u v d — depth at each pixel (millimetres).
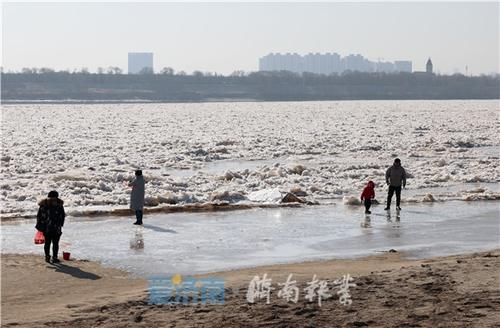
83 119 120188
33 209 29688
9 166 47156
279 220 27844
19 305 15203
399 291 14812
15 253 20969
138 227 25922
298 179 41656
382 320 12648
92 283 17391
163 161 54094
